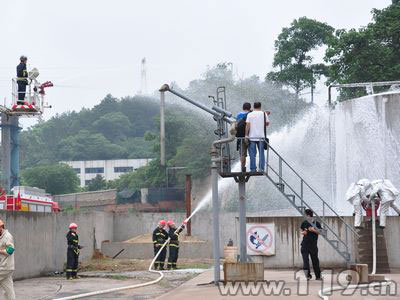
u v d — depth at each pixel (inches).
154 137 2992.1
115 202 3095.5
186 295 535.5
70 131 6624.0
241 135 604.1
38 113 1089.4
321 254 760.3
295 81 2475.4
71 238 791.1
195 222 1355.8
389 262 716.7
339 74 1961.1
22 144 6136.8
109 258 1225.4
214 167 604.4
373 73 1897.1
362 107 909.2
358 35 1913.1
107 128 6496.1
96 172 5674.2
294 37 2490.2
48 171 4207.7
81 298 578.9
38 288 679.1
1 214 732.7
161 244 906.7
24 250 798.5
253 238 775.1
